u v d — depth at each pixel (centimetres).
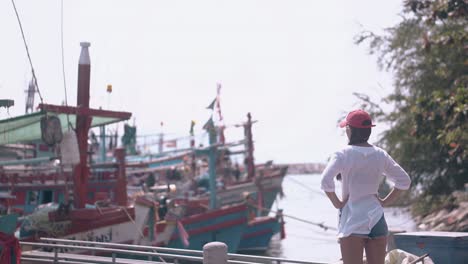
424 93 2941
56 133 1714
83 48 2003
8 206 1967
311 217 6322
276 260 856
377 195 522
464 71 2734
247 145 4288
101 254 2045
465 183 3002
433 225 3197
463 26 2727
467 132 2141
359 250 504
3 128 1720
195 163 3922
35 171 2792
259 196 3931
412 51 3039
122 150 2475
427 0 2372
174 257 975
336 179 550
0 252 961
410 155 3008
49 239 1189
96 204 2058
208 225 2809
